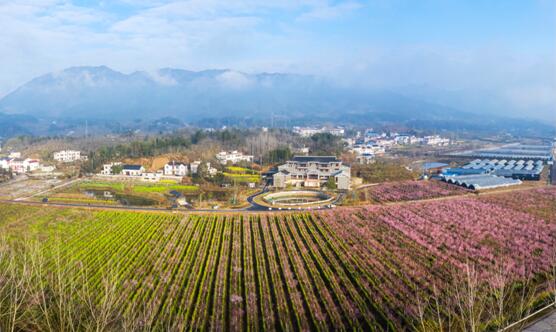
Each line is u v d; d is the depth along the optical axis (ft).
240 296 189.06
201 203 375.45
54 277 185.98
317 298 190.19
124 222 310.45
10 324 133.69
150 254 241.76
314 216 329.93
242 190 451.94
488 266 224.12
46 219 316.40
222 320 167.32
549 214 339.36
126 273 212.02
